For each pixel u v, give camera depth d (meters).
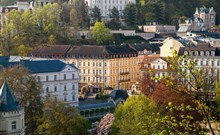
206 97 46.97
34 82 144.25
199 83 46.78
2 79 140.62
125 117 129.12
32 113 136.62
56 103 129.38
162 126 50.28
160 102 138.62
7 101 116.50
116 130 133.00
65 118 122.38
